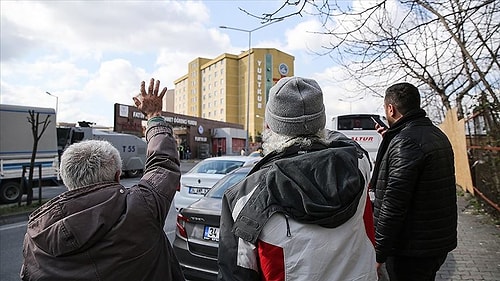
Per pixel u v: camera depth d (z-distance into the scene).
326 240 1.31
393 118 2.55
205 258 3.91
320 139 1.56
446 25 4.55
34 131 10.77
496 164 6.74
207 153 50.62
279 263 1.31
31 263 1.51
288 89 1.55
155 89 2.14
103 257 1.49
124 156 20.81
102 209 1.52
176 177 1.90
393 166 2.31
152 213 1.66
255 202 1.39
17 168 12.34
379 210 2.43
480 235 5.89
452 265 4.53
